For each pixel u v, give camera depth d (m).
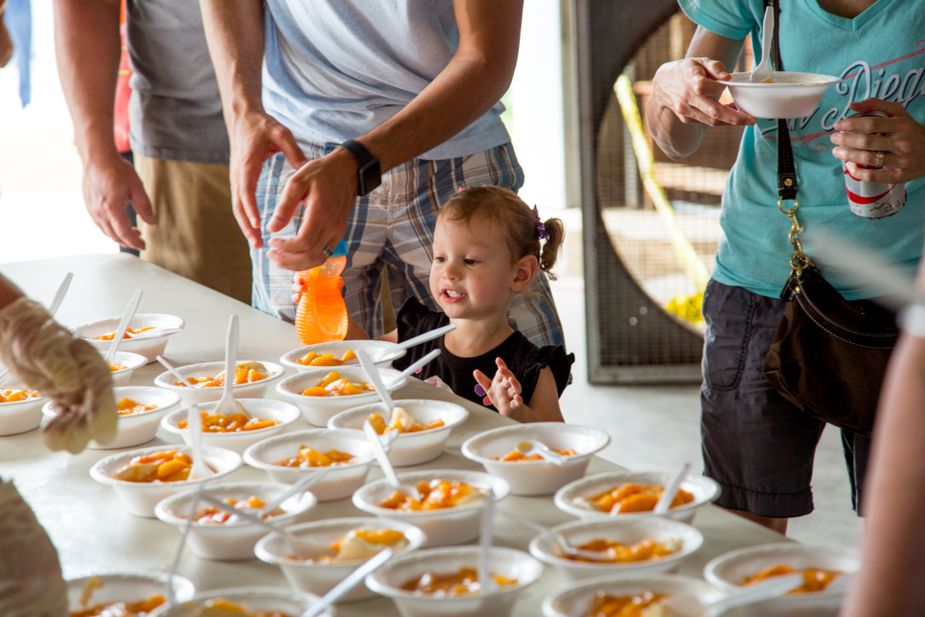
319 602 1.12
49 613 1.10
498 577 1.18
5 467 1.69
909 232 2.06
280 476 1.51
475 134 2.59
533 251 2.44
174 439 1.79
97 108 3.05
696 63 2.08
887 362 2.02
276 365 2.08
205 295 2.71
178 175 3.38
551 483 1.48
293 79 2.55
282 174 2.58
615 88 4.66
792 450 2.25
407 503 1.39
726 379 2.27
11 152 8.44
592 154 4.71
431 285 2.42
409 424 1.66
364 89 2.48
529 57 7.29
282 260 2.00
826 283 2.06
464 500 1.36
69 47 3.08
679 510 1.28
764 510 2.29
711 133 4.65
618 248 4.79
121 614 1.16
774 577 1.13
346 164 2.02
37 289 2.76
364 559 1.22
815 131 2.09
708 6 2.21
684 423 4.43
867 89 2.04
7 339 1.17
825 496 3.76
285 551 1.27
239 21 2.40
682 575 1.23
